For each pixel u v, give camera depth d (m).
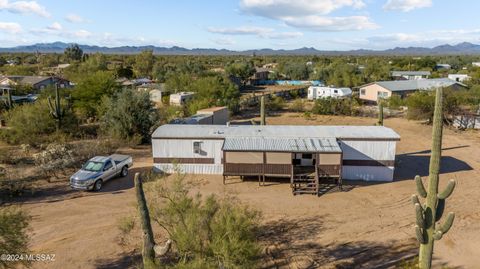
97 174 21.17
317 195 20.41
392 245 15.16
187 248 10.88
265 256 14.27
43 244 15.08
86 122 41.66
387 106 51.34
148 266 10.40
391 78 87.19
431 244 12.38
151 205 12.55
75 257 14.09
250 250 10.66
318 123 42.53
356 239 15.66
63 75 94.06
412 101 44.06
